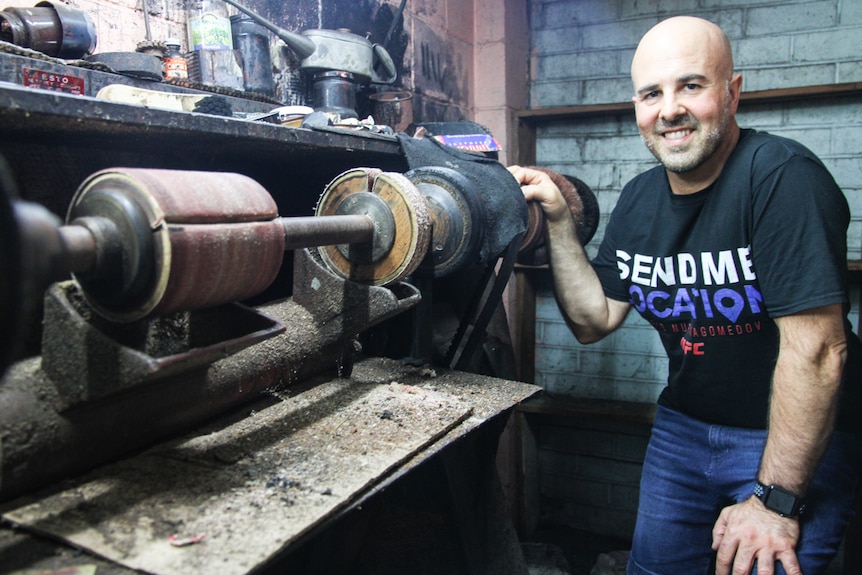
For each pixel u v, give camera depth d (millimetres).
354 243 1088
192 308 732
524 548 2588
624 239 1510
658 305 1451
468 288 1789
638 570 1574
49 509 702
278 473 811
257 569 621
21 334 462
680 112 1243
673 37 1246
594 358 2865
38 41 1145
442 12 2414
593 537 2898
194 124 919
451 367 1553
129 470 802
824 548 1240
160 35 1553
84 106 779
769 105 2504
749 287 1285
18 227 442
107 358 702
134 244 646
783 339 1175
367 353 1546
